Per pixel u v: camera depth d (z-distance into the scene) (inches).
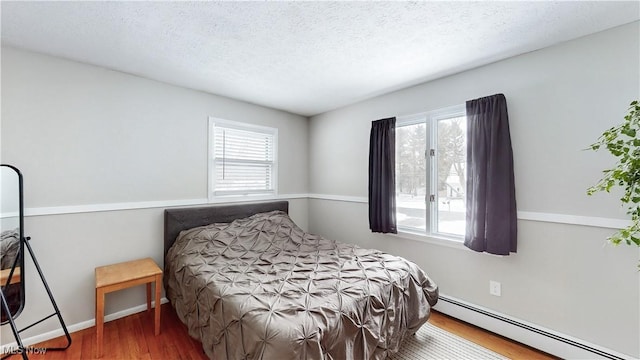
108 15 63.6
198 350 78.4
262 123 141.3
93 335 85.3
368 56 84.9
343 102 134.5
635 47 65.4
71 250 87.4
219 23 67.0
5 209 75.9
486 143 87.2
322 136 154.9
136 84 100.8
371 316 65.9
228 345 60.4
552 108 77.2
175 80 105.3
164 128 108.0
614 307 67.9
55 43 76.7
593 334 70.6
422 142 110.8
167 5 59.8
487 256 90.0
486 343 82.4
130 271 87.5
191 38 74.4
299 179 160.2
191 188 116.1
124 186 98.2
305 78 103.3
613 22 65.9
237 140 133.5
